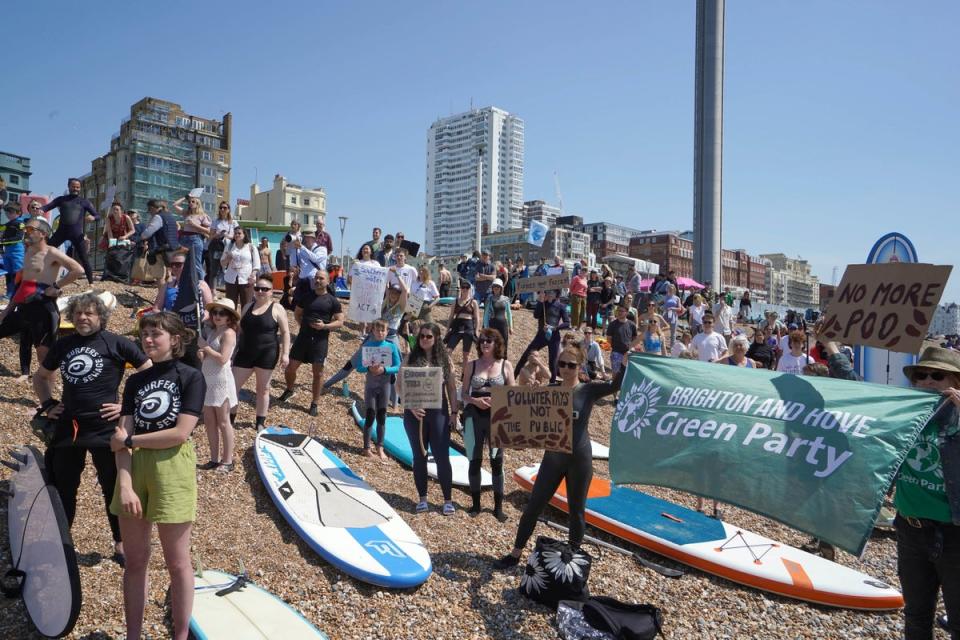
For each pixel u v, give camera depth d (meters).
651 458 4.85
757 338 14.52
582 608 4.36
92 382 4.09
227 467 6.21
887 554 6.45
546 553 4.73
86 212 10.22
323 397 9.02
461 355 13.02
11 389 6.99
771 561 5.56
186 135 96.50
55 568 3.47
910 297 4.17
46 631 3.50
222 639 3.60
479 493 6.36
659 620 4.33
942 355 3.85
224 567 4.67
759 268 161.62
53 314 6.58
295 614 4.02
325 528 5.27
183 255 7.36
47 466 4.14
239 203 66.50
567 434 4.81
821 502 4.02
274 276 13.78
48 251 6.57
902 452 3.73
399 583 4.65
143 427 3.37
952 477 3.45
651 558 5.86
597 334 17.42
